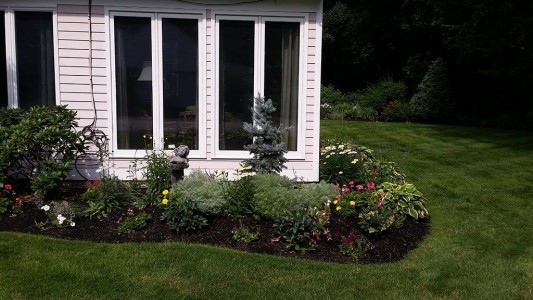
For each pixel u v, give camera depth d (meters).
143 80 6.76
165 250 4.90
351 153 7.51
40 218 5.50
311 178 6.99
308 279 4.54
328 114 17.56
